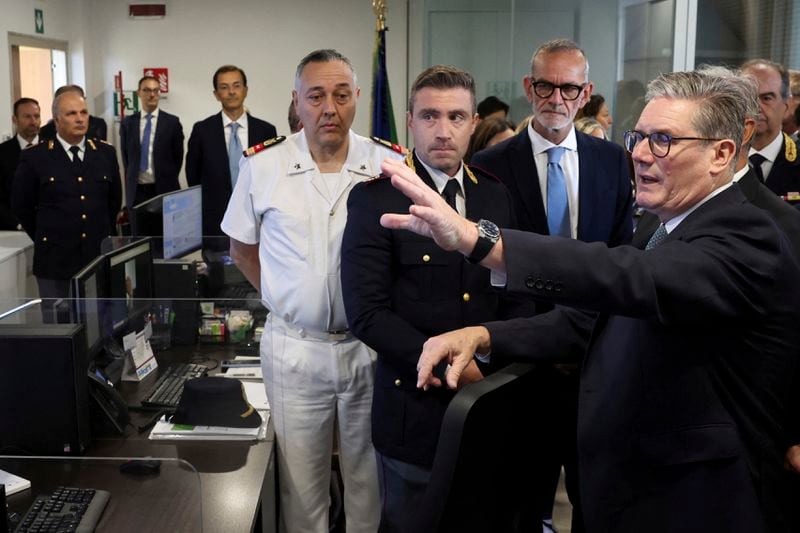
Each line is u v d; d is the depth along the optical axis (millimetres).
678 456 1225
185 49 8734
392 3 8594
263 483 1791
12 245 4852
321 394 2172
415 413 1815
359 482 2266
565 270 1141
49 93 8141
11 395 1821
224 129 5613
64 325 1892
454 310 1838
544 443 1420
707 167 1243
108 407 1944
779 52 4094
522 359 1508
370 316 1820
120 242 2807
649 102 1291
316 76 2131
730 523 1202
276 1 8672
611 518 1297
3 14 6789
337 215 2162
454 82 1857
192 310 2178
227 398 1980
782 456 1271
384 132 4164
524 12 5312
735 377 1224
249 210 2273
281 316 2180
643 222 1758
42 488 1481
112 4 8664
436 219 1126
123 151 7359
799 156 2738
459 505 1193
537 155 2408
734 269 1166
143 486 1457
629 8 4480
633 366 1275
